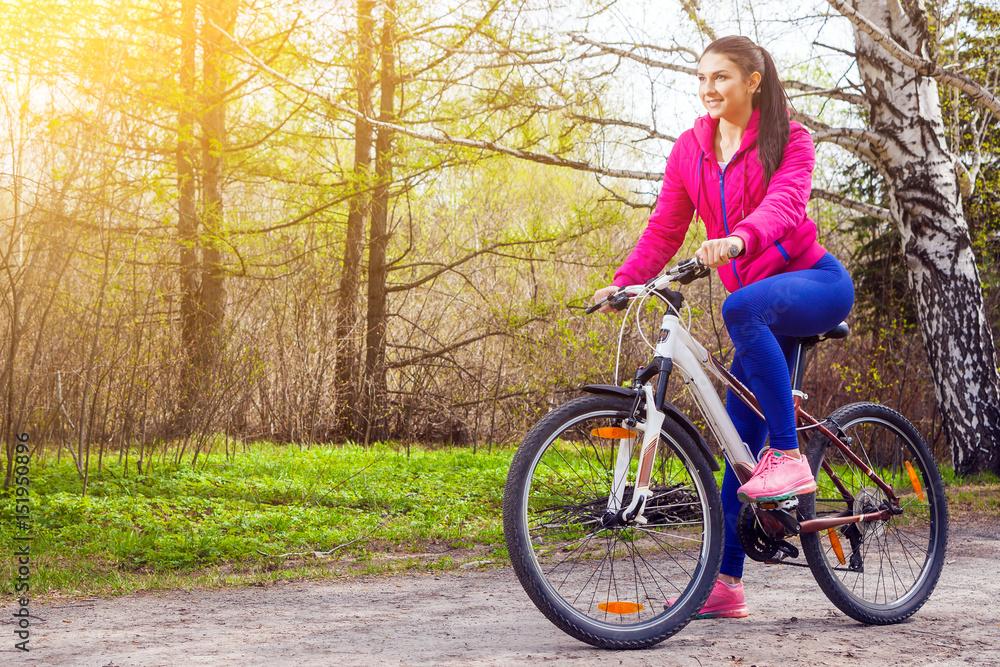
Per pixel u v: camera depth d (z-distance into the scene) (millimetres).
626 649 2748
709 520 2926
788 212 2912
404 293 16047
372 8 10711
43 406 7660
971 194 10031
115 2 8375
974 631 3084
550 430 2758
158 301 8773
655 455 2881
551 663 2590
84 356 7422
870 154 9062
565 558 2824
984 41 10312
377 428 13773
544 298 13227
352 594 3947
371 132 12062
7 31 7711
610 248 12312
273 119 11930
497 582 4281
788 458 2922
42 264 6844
